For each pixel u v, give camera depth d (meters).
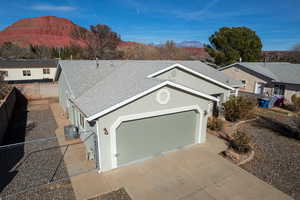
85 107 8.08
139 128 8.08
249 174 7.55
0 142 9.80
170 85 8.22
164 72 12.13
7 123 12.41
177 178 7.27
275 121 14.31
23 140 10.33
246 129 12.59
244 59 34.31
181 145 9.66
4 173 7.32
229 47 33.66
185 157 8.79
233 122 14.01
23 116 14.80
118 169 7.75
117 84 10.23
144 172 7.61
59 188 6.58
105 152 7.39
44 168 7.70
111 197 6.25
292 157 8.89
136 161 8.29
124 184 6.88
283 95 20.67
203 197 6.33
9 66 32.59
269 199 6.23
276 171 7.76
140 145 8.27
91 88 11.38
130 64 14.75
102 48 50.00
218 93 15.28
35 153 8.89
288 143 10.45
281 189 6.69
